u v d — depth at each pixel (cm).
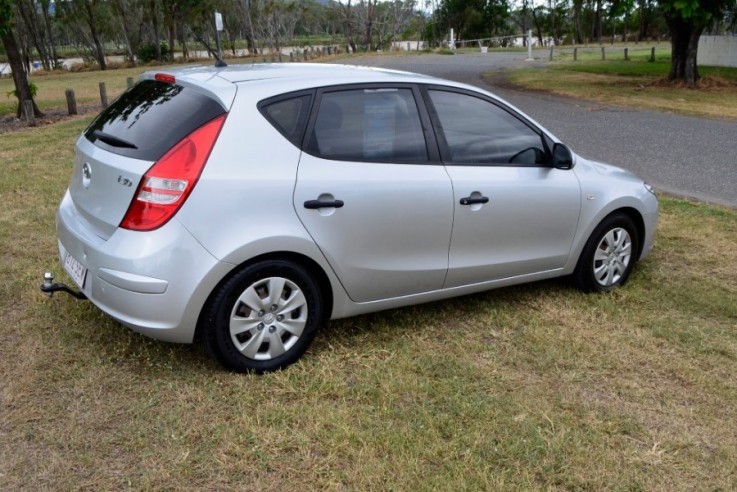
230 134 344
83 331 405
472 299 480
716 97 1891
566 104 1719
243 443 307
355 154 379
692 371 391
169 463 292
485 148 430
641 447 320
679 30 2166
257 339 360
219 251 336
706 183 873
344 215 370
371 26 5534
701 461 313
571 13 8394
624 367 393
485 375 376
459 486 284
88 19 6069
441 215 404
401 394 353
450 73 2717
